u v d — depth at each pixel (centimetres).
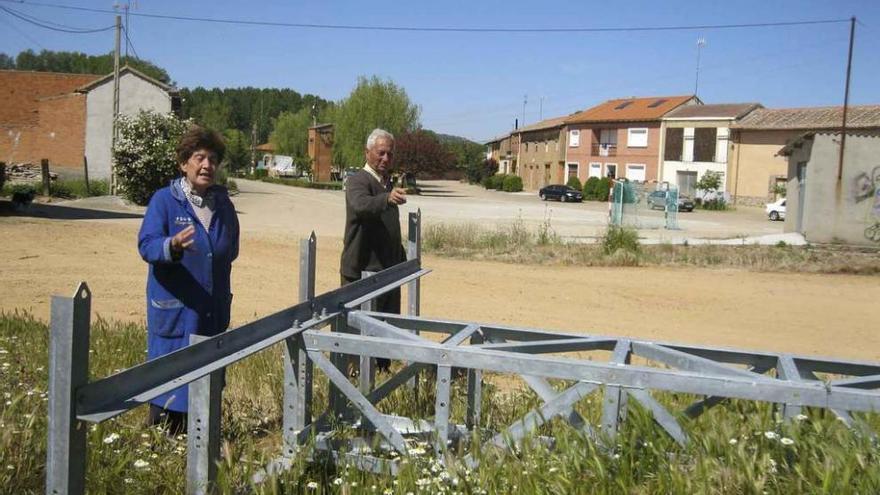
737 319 1034
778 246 1877
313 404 446
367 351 341
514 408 441
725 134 5506
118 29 3130
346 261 561
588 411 415
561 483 305
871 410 295
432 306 1039
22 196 2256
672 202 2972
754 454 310
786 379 333
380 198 529
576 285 1262
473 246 1720
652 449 316
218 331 397
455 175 10425
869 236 1998
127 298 995
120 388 254
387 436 342
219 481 287
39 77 4709
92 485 317
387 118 7094
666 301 1149
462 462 324
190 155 387
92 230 1733
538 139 7606
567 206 4759
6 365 478
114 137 3059
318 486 319
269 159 10362
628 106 6538
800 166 2273
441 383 337
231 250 404
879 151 1992
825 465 294
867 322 1039
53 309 237
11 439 346
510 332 412
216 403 291
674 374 309
